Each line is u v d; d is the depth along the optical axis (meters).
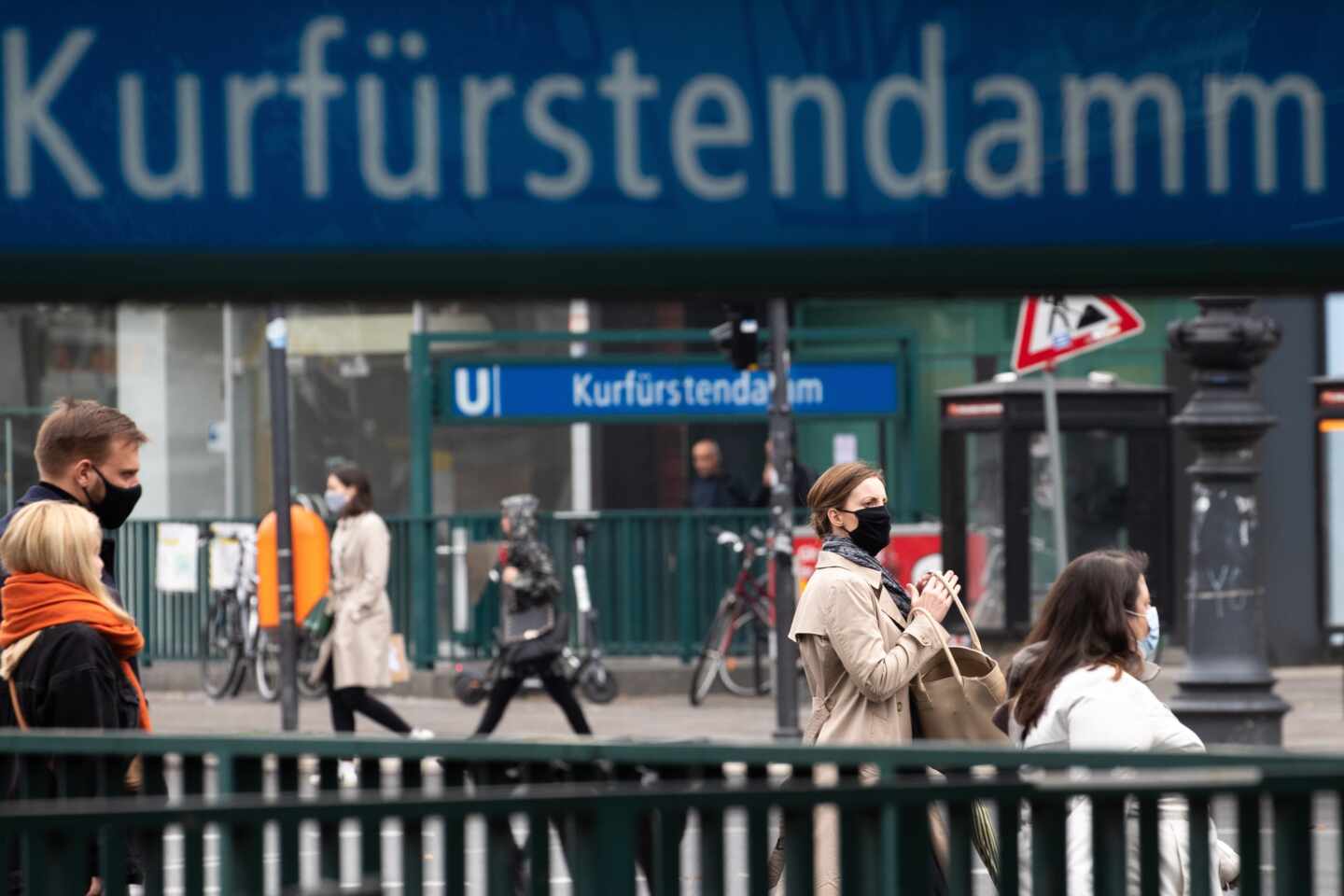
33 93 6.12
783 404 34.31
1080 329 31.55
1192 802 10.49
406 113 6.22
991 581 41.41
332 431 50.59
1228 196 6.39
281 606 34.88
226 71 6.17
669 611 43.56
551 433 49.47
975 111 6.33
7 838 12.20
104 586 13.48
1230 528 30.94
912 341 46.06
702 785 10.77
